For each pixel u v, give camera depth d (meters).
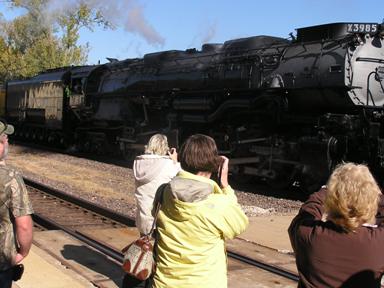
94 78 23.44
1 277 3.29
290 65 13.46
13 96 32.66
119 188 14.27
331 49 12.56
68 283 5.25
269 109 13.70
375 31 12.40
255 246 7.59
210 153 3.23
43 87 27.69
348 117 11.86
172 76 17.84
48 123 26.77
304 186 13.55
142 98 19.11
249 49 15.13
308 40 13.59
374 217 2.80
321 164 12.06
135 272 3.25
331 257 2.67
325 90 12.43
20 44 49.75
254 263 6.48
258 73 14.30
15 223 3.30
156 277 3.21
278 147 13.74
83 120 24.50
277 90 13.48
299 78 13.07
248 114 14.73
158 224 3.23
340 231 2.69
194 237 3.06
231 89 14.86
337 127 12.05
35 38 49.22
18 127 32.34
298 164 13.01
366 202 2.61
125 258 3.32
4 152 3.36
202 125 16.89
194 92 16.41
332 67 12.24
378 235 2.65
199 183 3.12
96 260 6.62
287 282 5.76
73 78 24.72
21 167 18.84
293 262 6.73
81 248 7.22
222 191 3.27
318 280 2.71
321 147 12.05
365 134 11.95
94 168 18.88
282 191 14.26
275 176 13.84
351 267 2.64
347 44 12.14
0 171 3.29
